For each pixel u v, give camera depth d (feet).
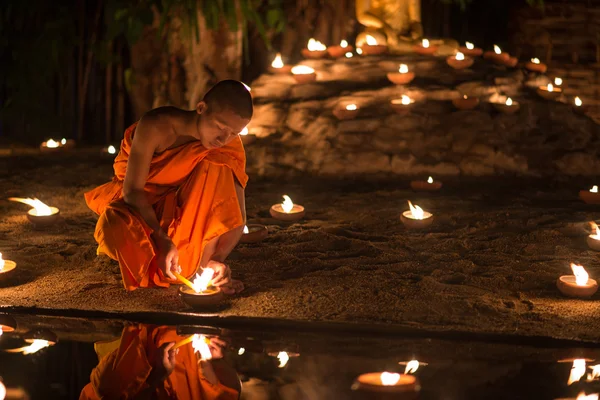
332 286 15.51
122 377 10.80
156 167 14.76
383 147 29.68
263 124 31.73
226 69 37.50
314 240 19.39
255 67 41.63
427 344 12.51
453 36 45.78
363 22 36.73
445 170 29.01
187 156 14.56
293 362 11.53
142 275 14.21
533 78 35.04
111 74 40.86
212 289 14.40
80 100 41.19
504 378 10.91
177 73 38.96
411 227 20.80
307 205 24.17
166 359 11.60
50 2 40.91
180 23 37.40
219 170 14.70
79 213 23.13
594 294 15.43
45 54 40.06
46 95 41.14
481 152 29.37
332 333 13.06
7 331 12.86
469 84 32.19
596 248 18.69
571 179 28.48
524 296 15.16
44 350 11.92
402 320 13.48
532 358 11.85
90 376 10.83
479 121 30.19
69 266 17.12
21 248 18.65
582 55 42.06
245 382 10.65
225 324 13.43
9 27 40.63
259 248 18.52
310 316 13.62
